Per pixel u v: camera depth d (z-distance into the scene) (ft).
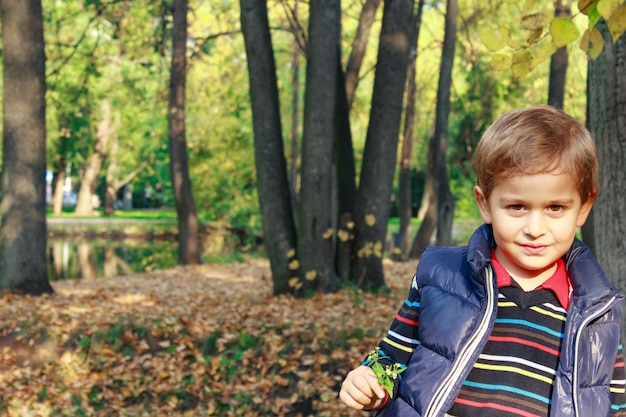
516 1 9.91
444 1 74.43
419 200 159.02
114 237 114.42
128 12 65.51
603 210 13.10
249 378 24.91
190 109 94.43
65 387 25.57
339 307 32.50
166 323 28.76
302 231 36.09
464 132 79.25
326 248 36.24
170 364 26.18
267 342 26.30
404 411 6.61
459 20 70.49
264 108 36.22
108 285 45.80
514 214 6.08
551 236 6.04
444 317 6.62
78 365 26.61
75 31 79.87
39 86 38.70
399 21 36.65
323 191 35.94
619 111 12.82
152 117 113.91
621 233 12.87
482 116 74.84
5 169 38.24
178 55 61.93
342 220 37.32
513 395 6.22
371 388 6.68
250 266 60.39
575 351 6.15
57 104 78.33
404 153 72.74
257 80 35.99
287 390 24.17
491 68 10.11
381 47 37.17
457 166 85.51
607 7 8.68
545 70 69.62
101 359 26.73
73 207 202.80
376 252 37.29
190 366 25.98
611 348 6.31
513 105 72.84
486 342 6.40
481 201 6.56
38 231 38.32
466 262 6.81
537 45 9.90
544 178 5.90
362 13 48.11
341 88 38.47
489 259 6.46
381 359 7.16
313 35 35.14
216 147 92.38
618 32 8.96
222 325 28.37
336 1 35.17
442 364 6.53
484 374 6.37
